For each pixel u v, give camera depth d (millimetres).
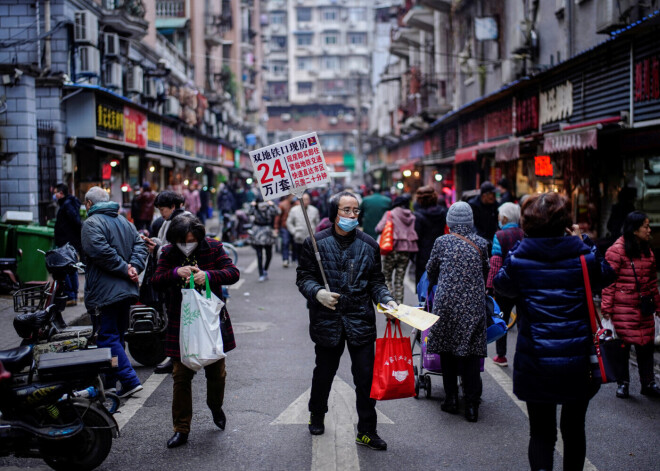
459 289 5695
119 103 20078
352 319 5086
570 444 4062
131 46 23828
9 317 9383
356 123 85375
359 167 76125
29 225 11898
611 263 6312
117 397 5512
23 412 4293
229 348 5230
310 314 5223
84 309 9820
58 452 4414
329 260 5145
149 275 7414
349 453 4961
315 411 5332
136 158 25156
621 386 6359
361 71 85625
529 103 17297
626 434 5391
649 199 11719
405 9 35188
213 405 5348
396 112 40344
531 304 3953
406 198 9883
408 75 34969
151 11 28406
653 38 11000
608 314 6332
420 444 5164
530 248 4004
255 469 4664
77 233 10633
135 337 7402
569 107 14664
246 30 56125
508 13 20219
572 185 13820
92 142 19094
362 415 5090
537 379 3896
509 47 20078
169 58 30375
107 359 4477
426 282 6383
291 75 86250
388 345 5055
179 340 5008
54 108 16938
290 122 86438
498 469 4676
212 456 4902
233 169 49938
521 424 5613
